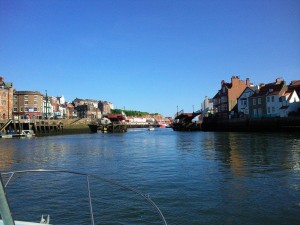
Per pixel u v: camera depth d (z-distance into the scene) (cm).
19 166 2231
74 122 10319
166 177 1691
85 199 1255
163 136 6912
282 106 7338
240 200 1207
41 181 1603
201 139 5031
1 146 4209
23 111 9750
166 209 1113
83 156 2844
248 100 8438
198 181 1564
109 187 1458
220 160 2303
